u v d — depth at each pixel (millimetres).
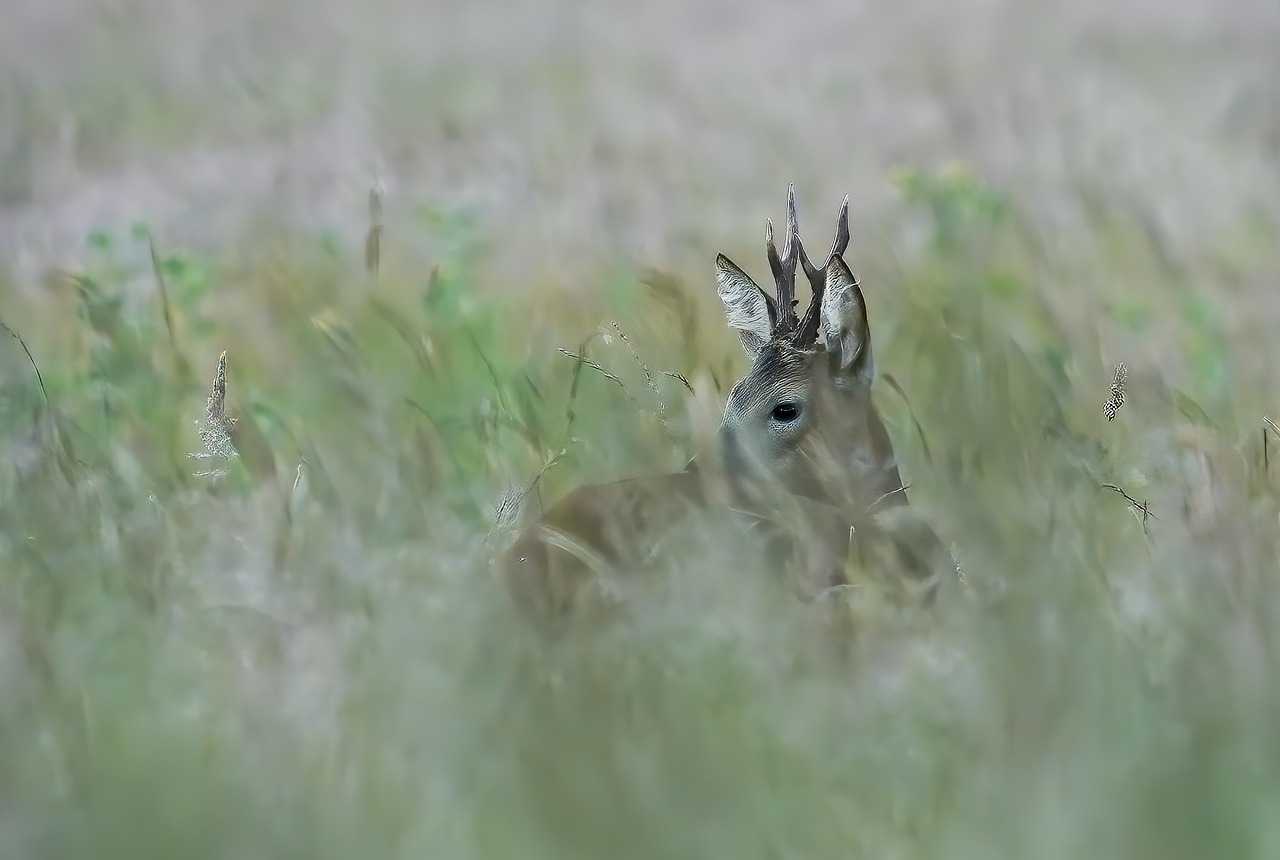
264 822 7129
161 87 33938
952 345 14883
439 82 35625
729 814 7090
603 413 13680
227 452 12727
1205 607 9164
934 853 7012
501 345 17812
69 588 10117
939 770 7613
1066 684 8102
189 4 43781
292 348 17719
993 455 12148
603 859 6855
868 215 24766
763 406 11906
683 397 13750
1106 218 21609
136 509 12180
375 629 9305
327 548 10742
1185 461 12984
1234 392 16328
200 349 18219
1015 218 20156
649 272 17328
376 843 6965
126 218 25344
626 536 10797
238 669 9219
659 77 36156
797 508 10938
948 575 10758
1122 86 33188
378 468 13469
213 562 10883
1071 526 10680
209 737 8062
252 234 23250
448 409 15039
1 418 13977
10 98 32750
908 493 12922
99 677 8852
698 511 10508
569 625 9523
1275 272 20844
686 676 8516
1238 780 7004
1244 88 32031
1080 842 6777
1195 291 19625
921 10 41969
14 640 9234
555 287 19406
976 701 8227
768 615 9469
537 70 36844
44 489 11945
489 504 12680
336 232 22188
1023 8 41250
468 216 21922
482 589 9805
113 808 7215
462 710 8109
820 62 36812
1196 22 39125
